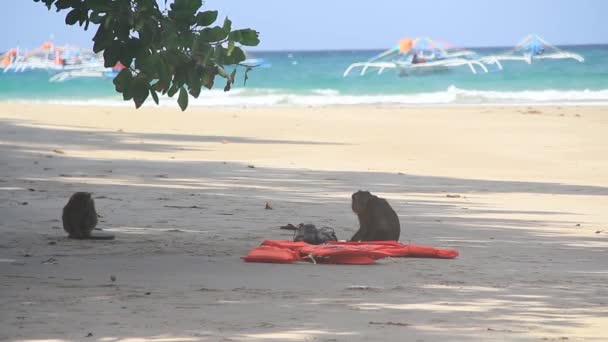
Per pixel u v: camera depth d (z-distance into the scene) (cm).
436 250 3000
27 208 4075
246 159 6656
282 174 5753
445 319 2002
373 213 3178
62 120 9781
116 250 3070
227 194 4744
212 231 3556
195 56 2044
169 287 2378
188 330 1852
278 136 8694
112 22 2025
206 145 7662
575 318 2044
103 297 2225
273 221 3866
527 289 2434
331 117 11194
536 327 1933
